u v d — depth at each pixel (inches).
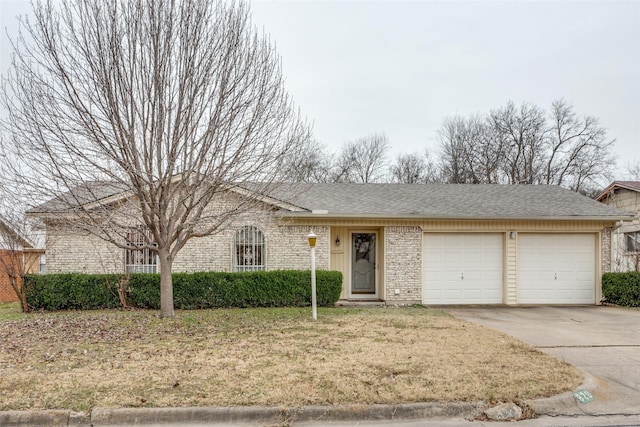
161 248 418.3
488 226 586.9
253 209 478.0
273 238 566.9
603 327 404.2
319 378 231.8
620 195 821.9
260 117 402.0
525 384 227.3
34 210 485.1
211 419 194.4
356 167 1611.7
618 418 201.6
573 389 224.5
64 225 430.0
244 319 420.2
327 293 534.9
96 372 241.6
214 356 274.8
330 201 606.5
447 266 588.1
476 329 371.9
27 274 515.5
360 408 199.2
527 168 1398.9
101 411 193.3
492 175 1427.2
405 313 470.0
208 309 504.7
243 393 211.2
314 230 573.0
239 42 392.2
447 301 585.3
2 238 504.4
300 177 581.9
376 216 563.8
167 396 207.0
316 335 342.0
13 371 244.1
